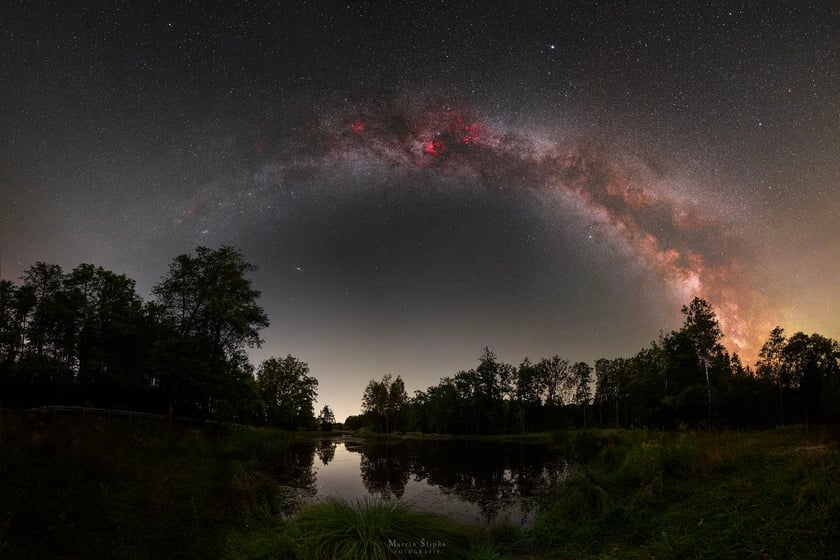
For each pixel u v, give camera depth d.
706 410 46.28
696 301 50.88
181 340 30.91
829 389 44.47
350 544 8.88
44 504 7.86
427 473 26.25
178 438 20.33
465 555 9.35
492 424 89.69
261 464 22.70
